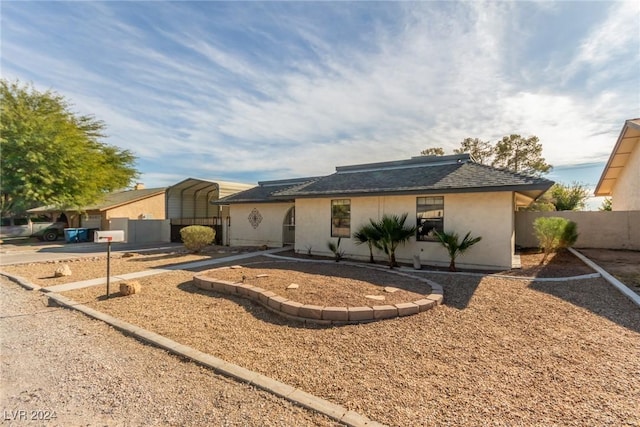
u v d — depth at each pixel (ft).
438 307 18.54
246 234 58.13
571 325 15.81
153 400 9.83
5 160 58.03
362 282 22.91
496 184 29.37
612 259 35.86
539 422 8.59
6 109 60.08
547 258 36.65
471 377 11.02
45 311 19.26
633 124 41.04
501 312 17.74
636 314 17.30
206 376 11.27
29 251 52.80
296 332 15.30
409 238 35.45
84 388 10.57
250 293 20.27
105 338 14.89
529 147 92.17
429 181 34.63
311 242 44.19
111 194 104.01
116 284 25.93
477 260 31.81
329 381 10.81
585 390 10.14
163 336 14.70
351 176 45.52
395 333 14.93
